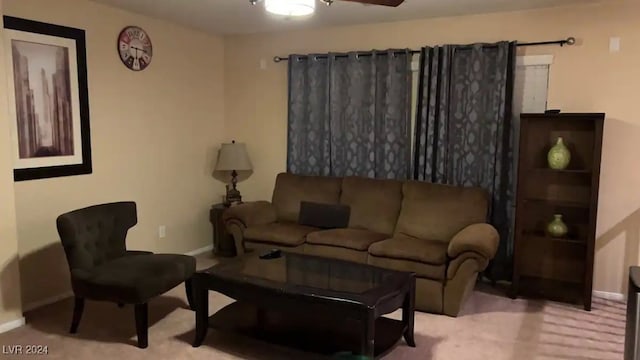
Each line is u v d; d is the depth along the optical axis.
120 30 4.25
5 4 3.37
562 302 3.87
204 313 3.08
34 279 3.69
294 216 4.79
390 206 4.41
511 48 4.09
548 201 3.93
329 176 4.88
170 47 4.80
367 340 2.57
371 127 4.70
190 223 5.21
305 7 2.54
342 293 2.68
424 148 4.47
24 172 3.57
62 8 3.76
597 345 3.12
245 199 5.55
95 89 4.07
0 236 3.21
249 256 3.51
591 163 3.94
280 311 3.06
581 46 3.96
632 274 2.49
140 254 3.64
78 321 3.25
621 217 3.93
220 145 5.54
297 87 5.05
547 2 3.86
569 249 4.10
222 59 5.52
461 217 4.02
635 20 3.77
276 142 5.36
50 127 3.73
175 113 4.92
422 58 4.41
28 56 3.54
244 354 3.00
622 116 3.88
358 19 4.52
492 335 3.27
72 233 3.19
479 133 4.28
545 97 4.13
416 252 3.65
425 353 3.01
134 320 3.47
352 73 4.75
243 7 4.13
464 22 4.34
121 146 4.35
